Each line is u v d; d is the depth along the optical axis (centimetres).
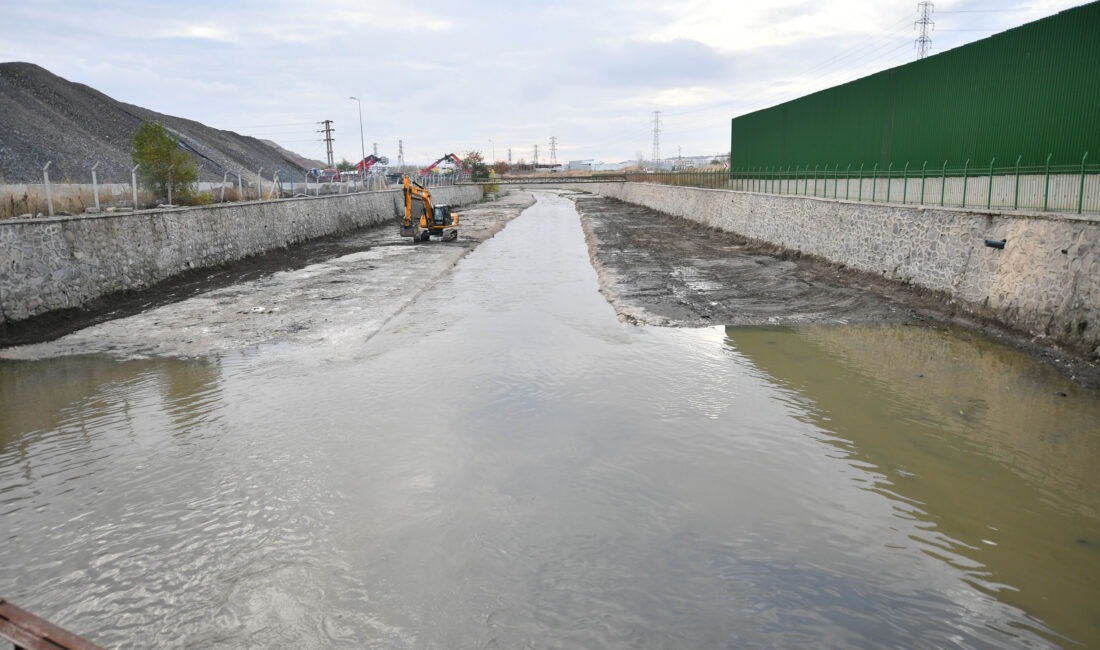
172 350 1602
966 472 940
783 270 2603
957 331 1666
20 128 4491
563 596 688
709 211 4650
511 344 1644
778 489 904
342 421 1158
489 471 966
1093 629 629
